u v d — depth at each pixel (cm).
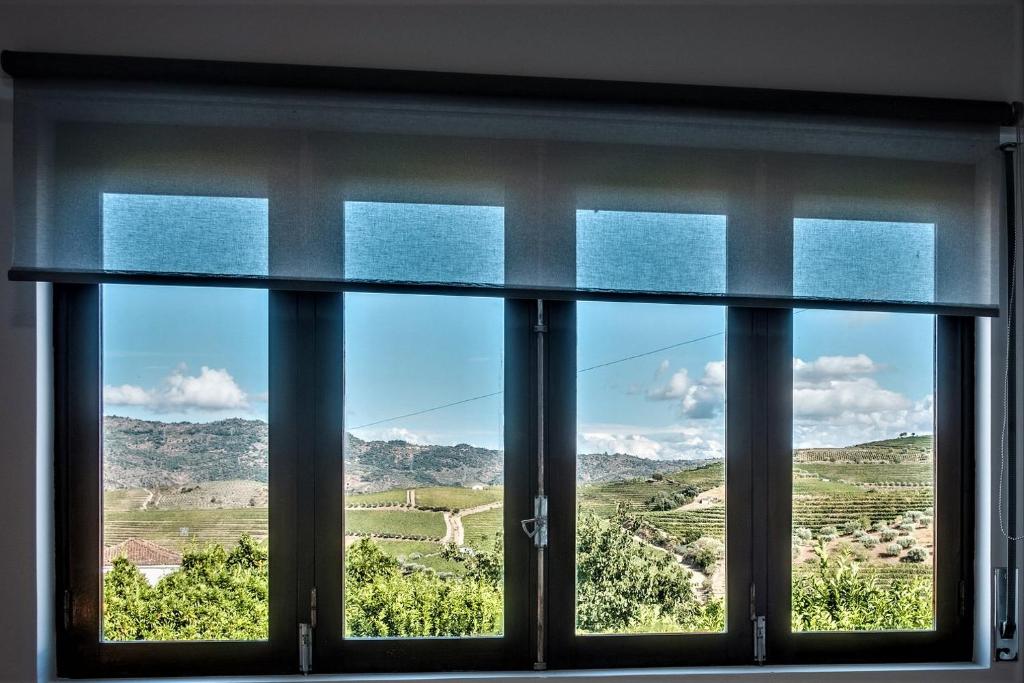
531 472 210
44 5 191
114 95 190
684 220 203
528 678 200
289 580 202
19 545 190
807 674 206
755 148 206
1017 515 215
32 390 191
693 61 207
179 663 199
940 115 209
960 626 218
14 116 186
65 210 187
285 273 193
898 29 213
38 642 190
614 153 202
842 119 208
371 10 199
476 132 198
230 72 190
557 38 203
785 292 205
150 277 189
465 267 197
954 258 211
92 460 199
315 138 194
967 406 221
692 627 212
